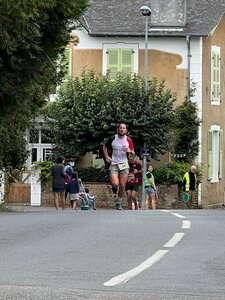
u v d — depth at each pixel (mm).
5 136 50219
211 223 29281
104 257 20719
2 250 22047
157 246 22828
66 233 26156
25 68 37938
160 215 33812
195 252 21750
